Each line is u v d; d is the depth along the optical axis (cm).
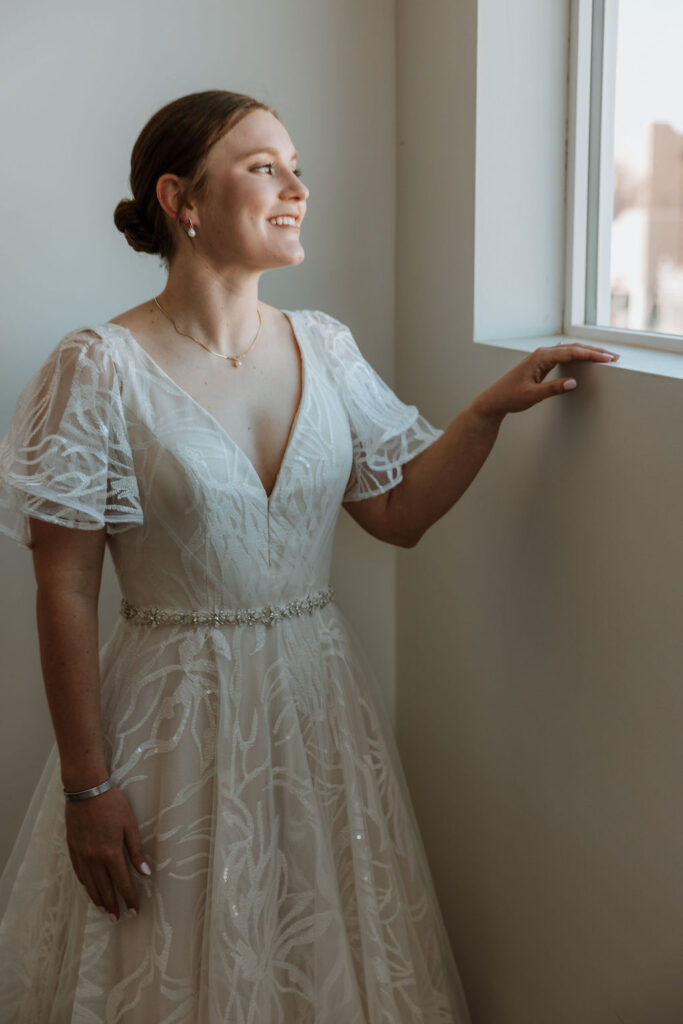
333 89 183
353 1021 140
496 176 157
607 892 134
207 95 134
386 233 191
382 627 206
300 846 140
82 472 128
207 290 137
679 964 119
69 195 173
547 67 156
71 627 133
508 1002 166
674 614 116
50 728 190
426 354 181
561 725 143
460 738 178
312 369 146
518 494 150
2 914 157
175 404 133
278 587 141
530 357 134
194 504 132
